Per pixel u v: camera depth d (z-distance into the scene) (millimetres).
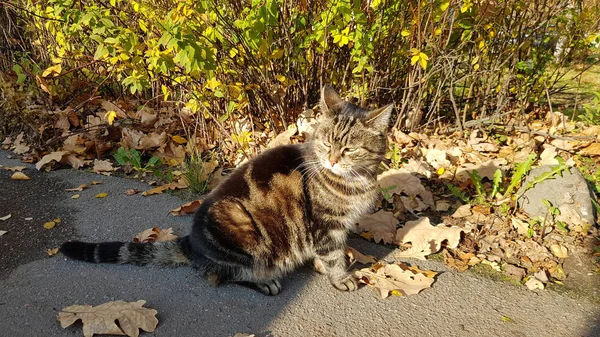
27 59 1229
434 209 877
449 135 1168
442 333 584
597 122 1215
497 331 590
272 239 660
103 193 909
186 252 686
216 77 985
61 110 1146
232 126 1047
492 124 1149
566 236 786
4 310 588
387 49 1071
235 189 665
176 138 1027
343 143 663
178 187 935
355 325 593
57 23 1101
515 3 1075
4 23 1334
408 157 1026
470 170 959
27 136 1114
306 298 645
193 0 841
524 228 798
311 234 683
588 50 1354
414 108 1125
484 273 709
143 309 581
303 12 985
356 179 681
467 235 794
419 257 739
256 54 963
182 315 597
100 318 557
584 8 1187
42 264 687
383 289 654
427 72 1091
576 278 699
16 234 762
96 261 681
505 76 1248
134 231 787
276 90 1016
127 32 911
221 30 918
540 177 851
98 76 1238
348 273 686
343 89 1090
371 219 813
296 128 1015
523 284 686
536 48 1233
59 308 596
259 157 702
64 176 982
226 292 648
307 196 670
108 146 1078
